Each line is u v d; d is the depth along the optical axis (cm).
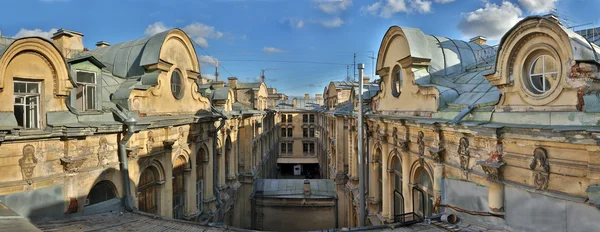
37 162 1134
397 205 1952
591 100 881
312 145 7194
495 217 1110
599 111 854
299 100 8181
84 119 1305
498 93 1254
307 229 3428
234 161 3167
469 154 1237
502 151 1091
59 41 1738
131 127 1396
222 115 2467
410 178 1705
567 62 919
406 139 1719
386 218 1989
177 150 1875
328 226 3434
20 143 1089
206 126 2306
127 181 1444
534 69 1055
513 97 1102
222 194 2672
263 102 5275
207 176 2322
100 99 1470
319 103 8281
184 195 2011
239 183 3338
